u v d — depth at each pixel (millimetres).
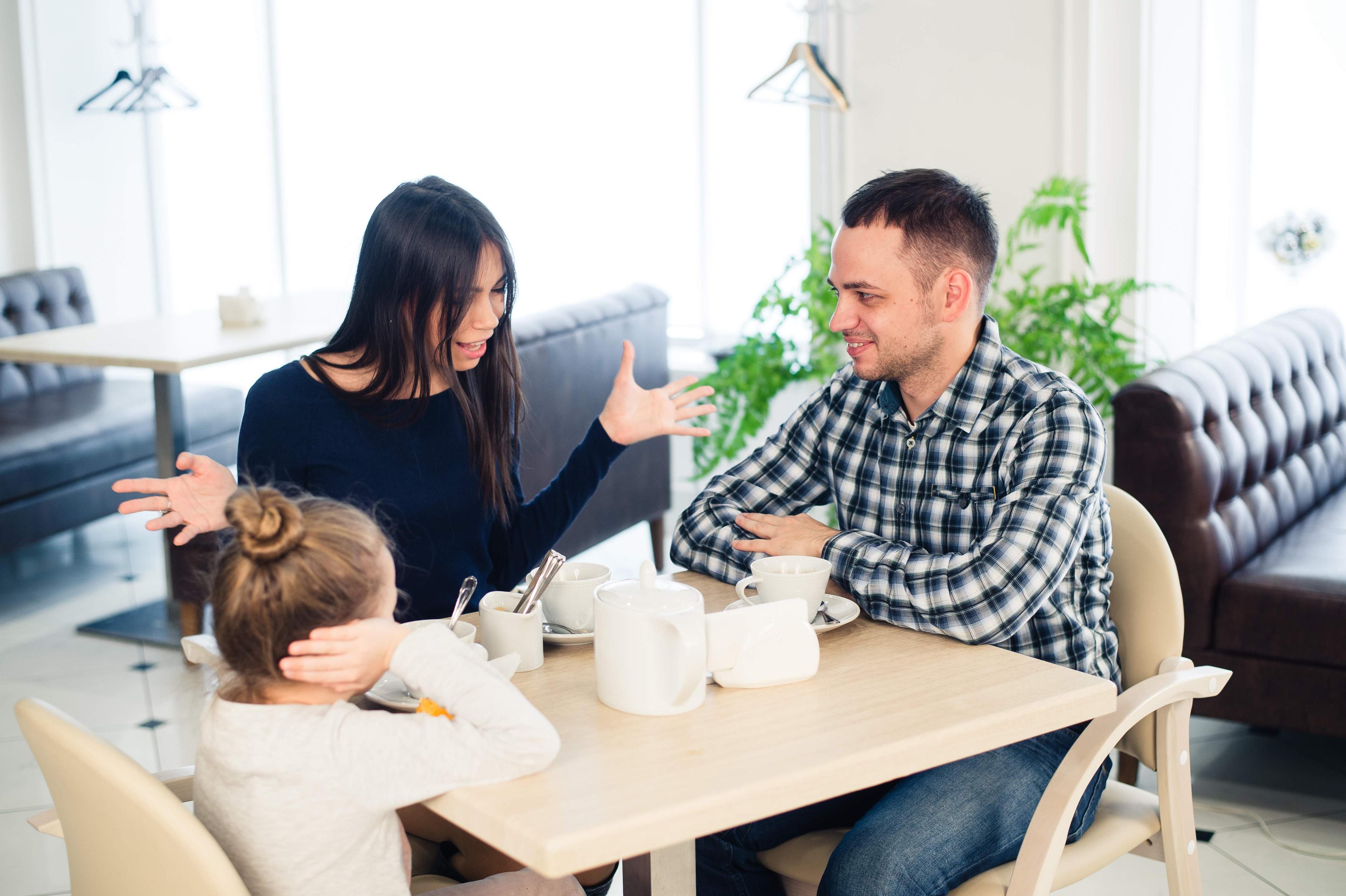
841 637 1480
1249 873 2248
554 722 1227
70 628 3498
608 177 4754
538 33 4777
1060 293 3539
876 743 1160
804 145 4375
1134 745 1599
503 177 4941
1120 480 2570
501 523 1854
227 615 1109
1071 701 1282
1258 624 2457
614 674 1246
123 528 4531
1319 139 3611
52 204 5371
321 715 1115
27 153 5320
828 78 3855
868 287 1593
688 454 4609
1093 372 3383
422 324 1648
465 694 1114
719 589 1680
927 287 1590
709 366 4469
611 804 1043
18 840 2363
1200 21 3475
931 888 1373
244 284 4641
